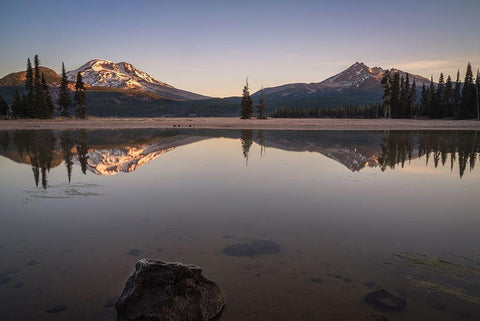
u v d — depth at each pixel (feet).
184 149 74.74
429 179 43.45
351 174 46.06
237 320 13.34
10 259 18.76
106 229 23.71
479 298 14.88
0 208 29.09
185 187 37.40
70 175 44.42
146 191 35.37
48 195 33.50
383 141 94.32
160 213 27.53
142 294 14.38
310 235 22.76
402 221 26.14
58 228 23.88
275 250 20.04
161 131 136.36
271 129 150.92
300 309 13.98
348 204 30.86
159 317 13.71
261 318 13.42
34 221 25.54
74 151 70.49
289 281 16.30
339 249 20.36
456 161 58.90
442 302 14.55
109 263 18.21
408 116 277.85
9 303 14.37
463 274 17.20
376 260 18.76
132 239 21.76
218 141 94.22
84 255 19.24
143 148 76.59
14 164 53.47
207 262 18.38
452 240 22.08
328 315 13.56
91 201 31.37
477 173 47.80
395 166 53.42
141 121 206.08
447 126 165.99
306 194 34.65
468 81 254.06
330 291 15.40
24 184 38.70
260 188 37.04
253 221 25.55
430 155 66.08
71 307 14.17
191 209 28.81
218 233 22.98
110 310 14.08
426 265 18.25
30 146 79.25
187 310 13.94
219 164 53.93
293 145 83.30
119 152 69.15
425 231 23.91
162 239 21.74
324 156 63.62
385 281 16.38
